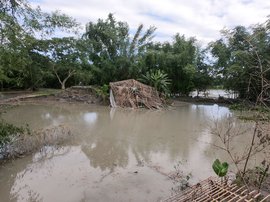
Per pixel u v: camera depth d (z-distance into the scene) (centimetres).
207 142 892
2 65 751
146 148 808
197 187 475
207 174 604
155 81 2055
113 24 2550
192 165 663
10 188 512
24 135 708
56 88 2664
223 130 1067
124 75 2467
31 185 525
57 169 607
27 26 813
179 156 735
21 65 824
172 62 2478
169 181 561
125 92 1788
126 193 502
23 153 680
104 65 2461
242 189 459
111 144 836
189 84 2528
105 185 533
